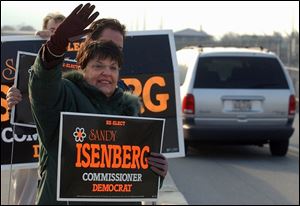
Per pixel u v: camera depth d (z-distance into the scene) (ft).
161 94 16.08
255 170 28.81
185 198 22.35
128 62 15.97
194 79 31.24
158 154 9.18
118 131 8.93
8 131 14.05
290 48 72.95
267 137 31.83
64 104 8.68
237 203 21.65
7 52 14.33
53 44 7.90
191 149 35.50
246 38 83.66
